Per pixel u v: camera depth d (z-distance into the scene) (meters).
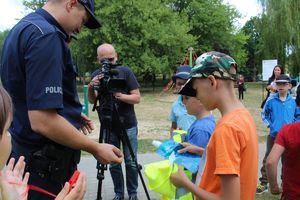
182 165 2.77
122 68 5.40
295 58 32.75
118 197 5.56
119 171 5.51
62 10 2.53
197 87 2.28
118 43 34.44
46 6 2.56
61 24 2.54
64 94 2.54
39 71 2.28
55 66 2.31
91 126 2.97
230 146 2.06
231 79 2.23
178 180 2.38
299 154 3.08
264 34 32.97
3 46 2.54
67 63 2.49
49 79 2.28
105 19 34.16
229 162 2.04
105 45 5.38
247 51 58.47
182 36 36.03
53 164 2.45
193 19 43.72
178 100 4.88
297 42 31.28
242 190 2.11
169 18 36.91
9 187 1.64
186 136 3.52
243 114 2.19
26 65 2.32
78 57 35.84
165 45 36.19
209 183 2.21
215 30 44.53
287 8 31.36
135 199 5.50
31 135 2.45
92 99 5.13
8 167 1.90
